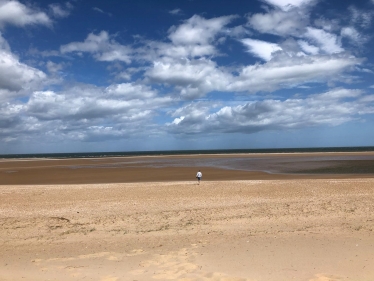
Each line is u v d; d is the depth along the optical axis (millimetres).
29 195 20734
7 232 10555
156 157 94812
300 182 24594
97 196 20016
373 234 8977
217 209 13719
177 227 10570
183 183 26344
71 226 11180
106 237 9625
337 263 6879
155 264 7137
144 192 21328
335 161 57969
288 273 6402
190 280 6145
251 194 19703
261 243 8477
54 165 59688
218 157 87312
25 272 6902
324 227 9977
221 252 7824
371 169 41156
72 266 7195
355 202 14523
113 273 6676
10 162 74938
